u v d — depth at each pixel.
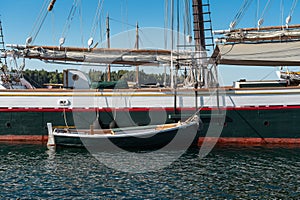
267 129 23.86
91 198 13.14
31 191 13.94
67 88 25.94
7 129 25.48
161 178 15.71
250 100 24.00
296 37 22.94
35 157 20.20
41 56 25.77
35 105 25.28
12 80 28.02
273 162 18.62
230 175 16.14
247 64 25.03
